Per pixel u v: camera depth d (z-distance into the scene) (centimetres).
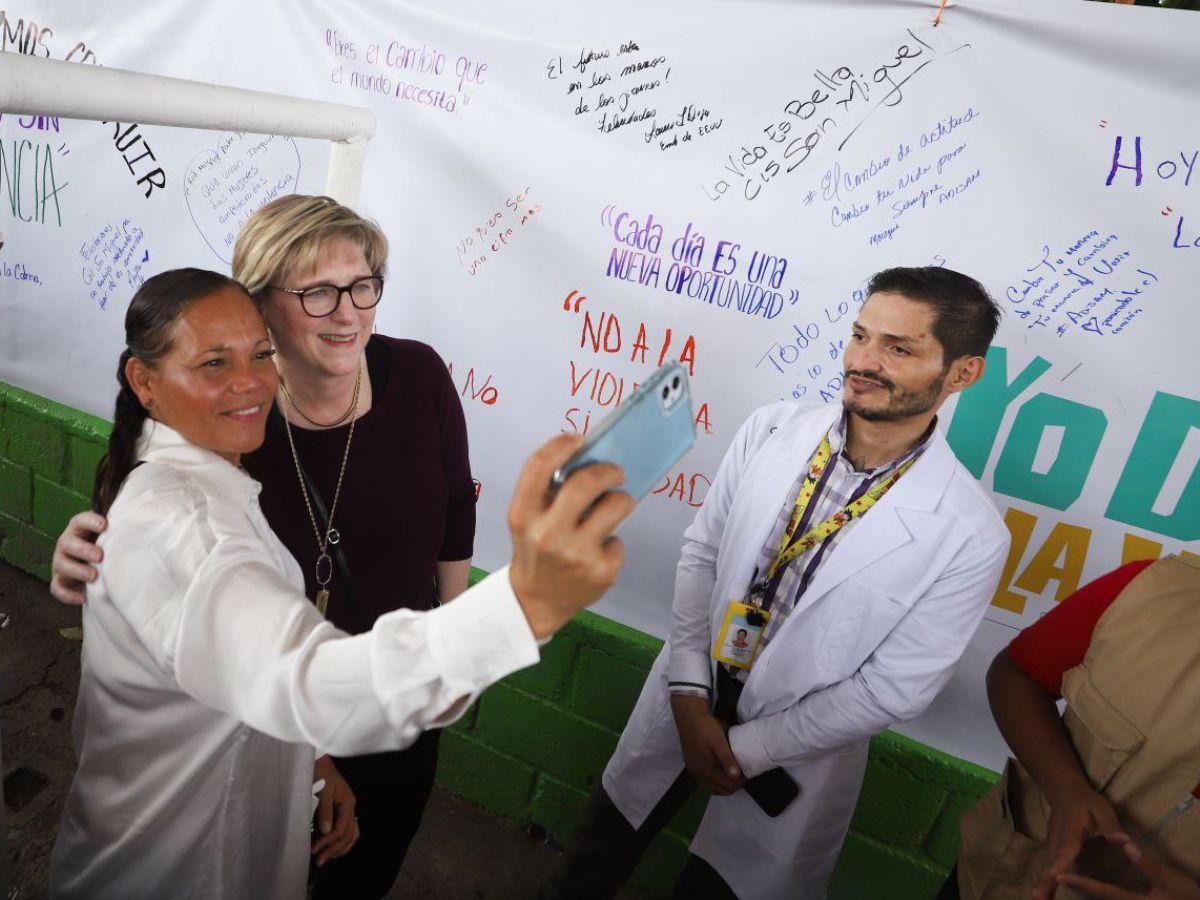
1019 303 149
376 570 141
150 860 103
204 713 95
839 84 154
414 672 61
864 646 140
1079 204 141
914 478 135
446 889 201
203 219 226
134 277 240
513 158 185
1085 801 105
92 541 86
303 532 133
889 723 139
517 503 54
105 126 229
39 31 232
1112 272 142
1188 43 130
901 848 181
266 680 67
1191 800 100
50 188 243
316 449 131
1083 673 113
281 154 210
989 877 125
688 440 63
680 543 190
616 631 197
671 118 169
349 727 64
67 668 251
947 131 148
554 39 175
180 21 211
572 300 187
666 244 175
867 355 129
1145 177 137
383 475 138
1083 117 138
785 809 149
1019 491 156
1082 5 135
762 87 160
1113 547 152
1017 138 143
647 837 173
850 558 137
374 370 138
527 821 221
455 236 195
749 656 150
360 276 119
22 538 280
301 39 199
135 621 77
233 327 93
